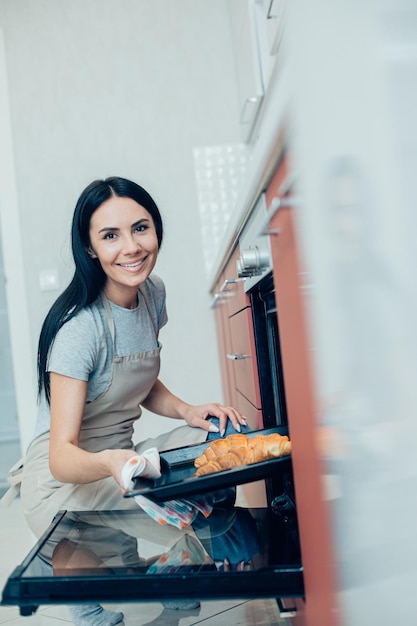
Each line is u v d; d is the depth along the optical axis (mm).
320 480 812
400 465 733
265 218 1040
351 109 734
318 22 737
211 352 3533
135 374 1659
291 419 982
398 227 727
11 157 3494
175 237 3545
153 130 3553
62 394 1455
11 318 3461
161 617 1612
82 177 3521
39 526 1619
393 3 724
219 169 3551
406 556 735
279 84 845
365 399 741
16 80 3523
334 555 774
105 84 3547
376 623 747
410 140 723
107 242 1483
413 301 724
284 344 988
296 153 786
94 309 1557
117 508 1564
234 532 1216
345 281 743
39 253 3492
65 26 3543
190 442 1735
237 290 1814
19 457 4641
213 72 3561
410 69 722
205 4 3562
